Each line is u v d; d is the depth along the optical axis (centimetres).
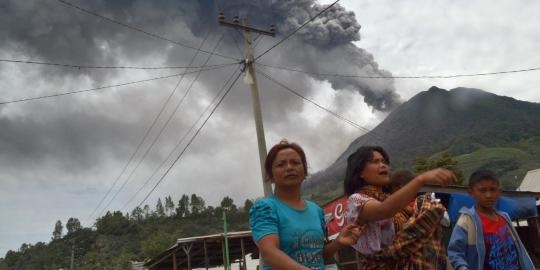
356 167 246
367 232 235
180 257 2083
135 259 8000
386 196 242
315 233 220
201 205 13625
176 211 13525
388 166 249
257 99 1351
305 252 213
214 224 12369
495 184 318
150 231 12056
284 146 238
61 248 11888
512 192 1112
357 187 247
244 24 1416
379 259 231
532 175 3984
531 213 1092
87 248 11575
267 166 238
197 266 2408
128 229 12562
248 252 2128
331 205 1096
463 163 17125
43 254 11569
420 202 230
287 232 213
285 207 221
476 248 310
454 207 950
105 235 12312
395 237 229
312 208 236
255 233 212
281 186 229
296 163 231
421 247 221
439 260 222
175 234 10656
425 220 220
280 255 195
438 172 191
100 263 9556
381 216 208
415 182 193
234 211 11025
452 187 948
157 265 2223
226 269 1559
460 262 306
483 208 325
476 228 313
